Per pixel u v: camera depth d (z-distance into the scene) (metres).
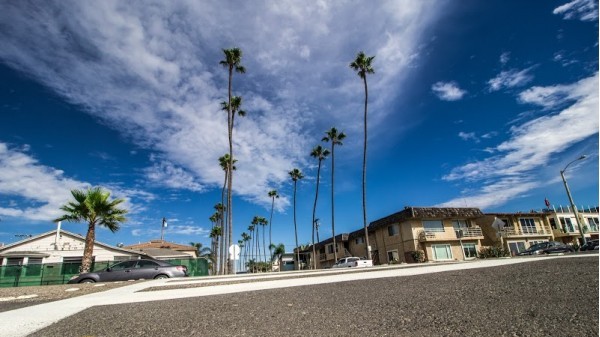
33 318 3.82
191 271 26.08
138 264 14.75
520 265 8.05
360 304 3.94
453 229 38.97
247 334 2.82
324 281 7.21
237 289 6.58
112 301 5.43
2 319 3.79
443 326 2.71
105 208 19.97
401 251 39.06
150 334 2.96
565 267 6.41
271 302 4.46
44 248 28.08
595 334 2.21
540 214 44.78
